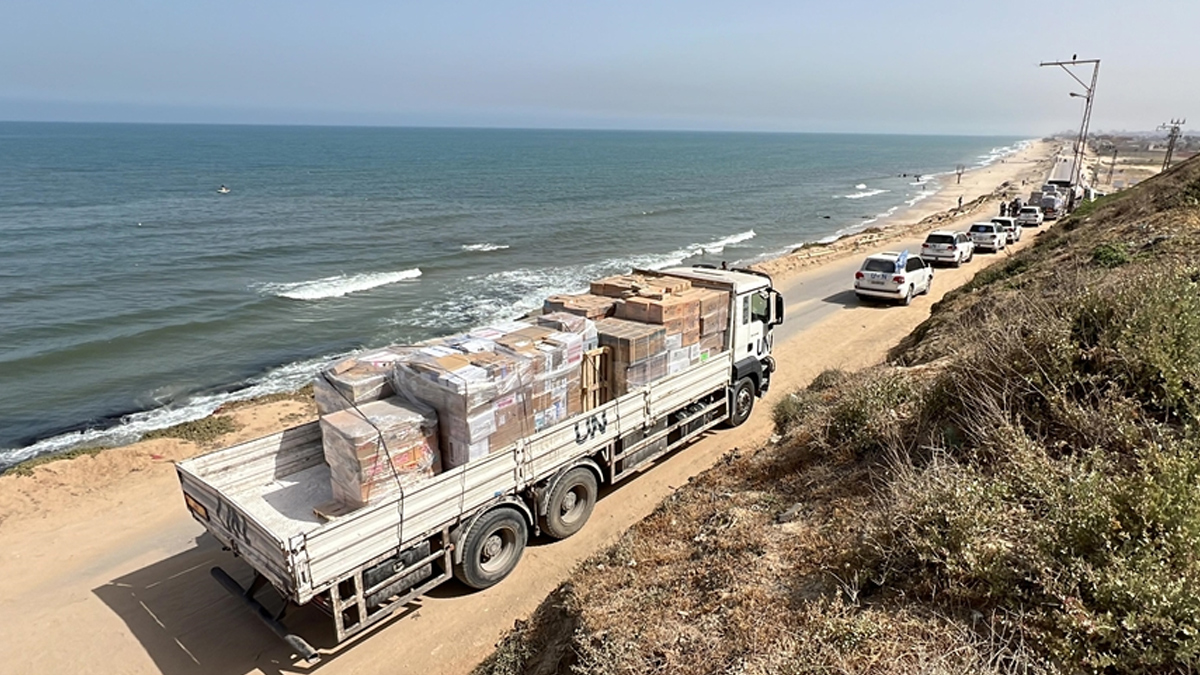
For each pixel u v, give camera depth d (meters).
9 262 29.47
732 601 4.88
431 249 36.31
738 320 10.44
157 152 128.38
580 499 8.10
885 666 3.65
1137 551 3.55
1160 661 3.12
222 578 6.52
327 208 52.12
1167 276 6.20
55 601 7.24
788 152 195.25
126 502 9.52
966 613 3.96
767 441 9.34
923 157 174.75
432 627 6.62
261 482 7.04
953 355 7.97
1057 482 4.39
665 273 11.14
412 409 6.55
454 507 6.44
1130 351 5.30
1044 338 5.98
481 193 67.56
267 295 25.31
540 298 25.58
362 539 5.69
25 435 13.41
